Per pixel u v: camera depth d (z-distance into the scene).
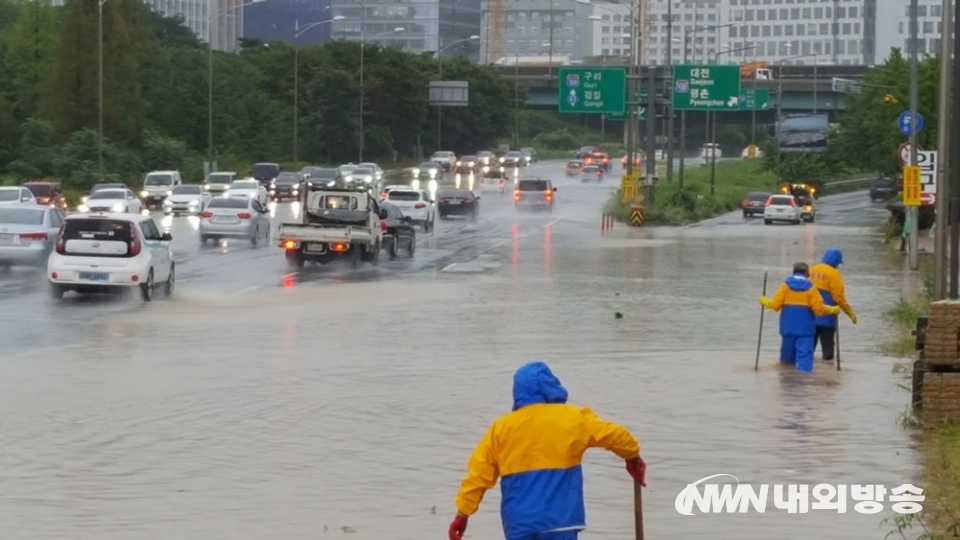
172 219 102.69
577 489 11.95
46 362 31.83
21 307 44.00
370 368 31.33
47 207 56.50
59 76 140.38
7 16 199.00
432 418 24.69
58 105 140.62
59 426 23.80
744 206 129.00
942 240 40.53
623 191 120.00
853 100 177.00
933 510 17.55
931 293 45.06
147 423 24.11
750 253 76.56
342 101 183.50
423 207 95.38
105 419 24.50
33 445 22.11
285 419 24.56
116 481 19.47
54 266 45.88
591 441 11.99
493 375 30.22
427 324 40.91
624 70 117.94
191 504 18.05
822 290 31.95
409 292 51.53
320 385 28.62
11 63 151.12
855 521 17.09
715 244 85.12
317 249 63.34
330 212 65.56
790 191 131.88
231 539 16.20
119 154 137.00
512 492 11.89
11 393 27.30
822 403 26.19
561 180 179.38
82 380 29.09
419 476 19.86
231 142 168.62
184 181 146.25
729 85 118.12
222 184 120.50
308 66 189.75
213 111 166.50
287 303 46.81
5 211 55.66
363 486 19.17
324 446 22.12
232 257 68.12
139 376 29.75
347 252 63.41
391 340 36.91
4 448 21.84
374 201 66.06
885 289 54.97
